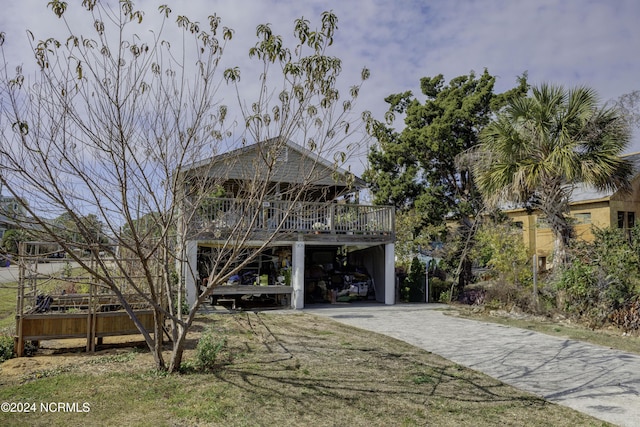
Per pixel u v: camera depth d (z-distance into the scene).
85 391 5.71
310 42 5.60
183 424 4.84
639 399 6.02
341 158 6.07
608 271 11.53
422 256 21.42
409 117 20.73
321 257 18.67
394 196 20.17
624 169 13.15
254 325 10.97
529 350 8.90
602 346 9.34
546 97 13.43
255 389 5.97
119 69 5.57
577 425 5.13
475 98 19.00
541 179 13.18
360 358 7.85
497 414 5.43
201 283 13.84
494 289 14.56
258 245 14.67
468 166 17.56
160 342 7.27
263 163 7.88
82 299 8.79
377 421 5.13
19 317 7.44
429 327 11.55
